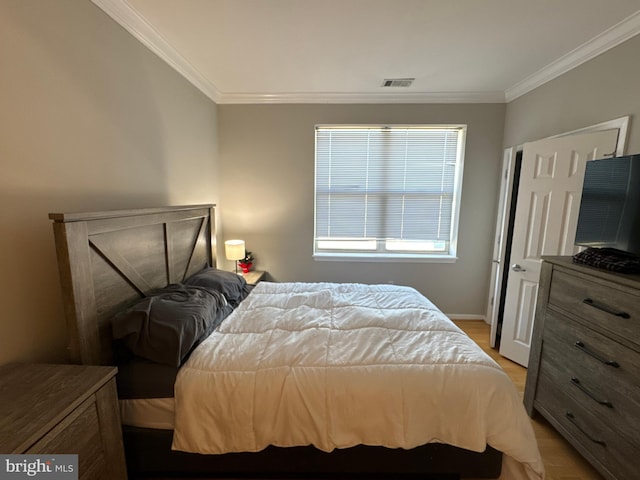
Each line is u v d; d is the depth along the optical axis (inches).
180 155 89.4
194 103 97.6
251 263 121.1
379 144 120.9
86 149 54.3
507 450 44.9
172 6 60.7
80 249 43.6
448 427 45.4
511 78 96.5
